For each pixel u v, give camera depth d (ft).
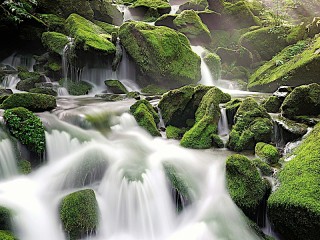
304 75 39.75
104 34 44.98
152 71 40.22
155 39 40.45
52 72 40.55
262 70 47.52
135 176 18.94
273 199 16.11
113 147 23.15
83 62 39.93
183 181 19.12
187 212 18.52
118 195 18.63
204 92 29.32
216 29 63.72
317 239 14.39
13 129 20.95
